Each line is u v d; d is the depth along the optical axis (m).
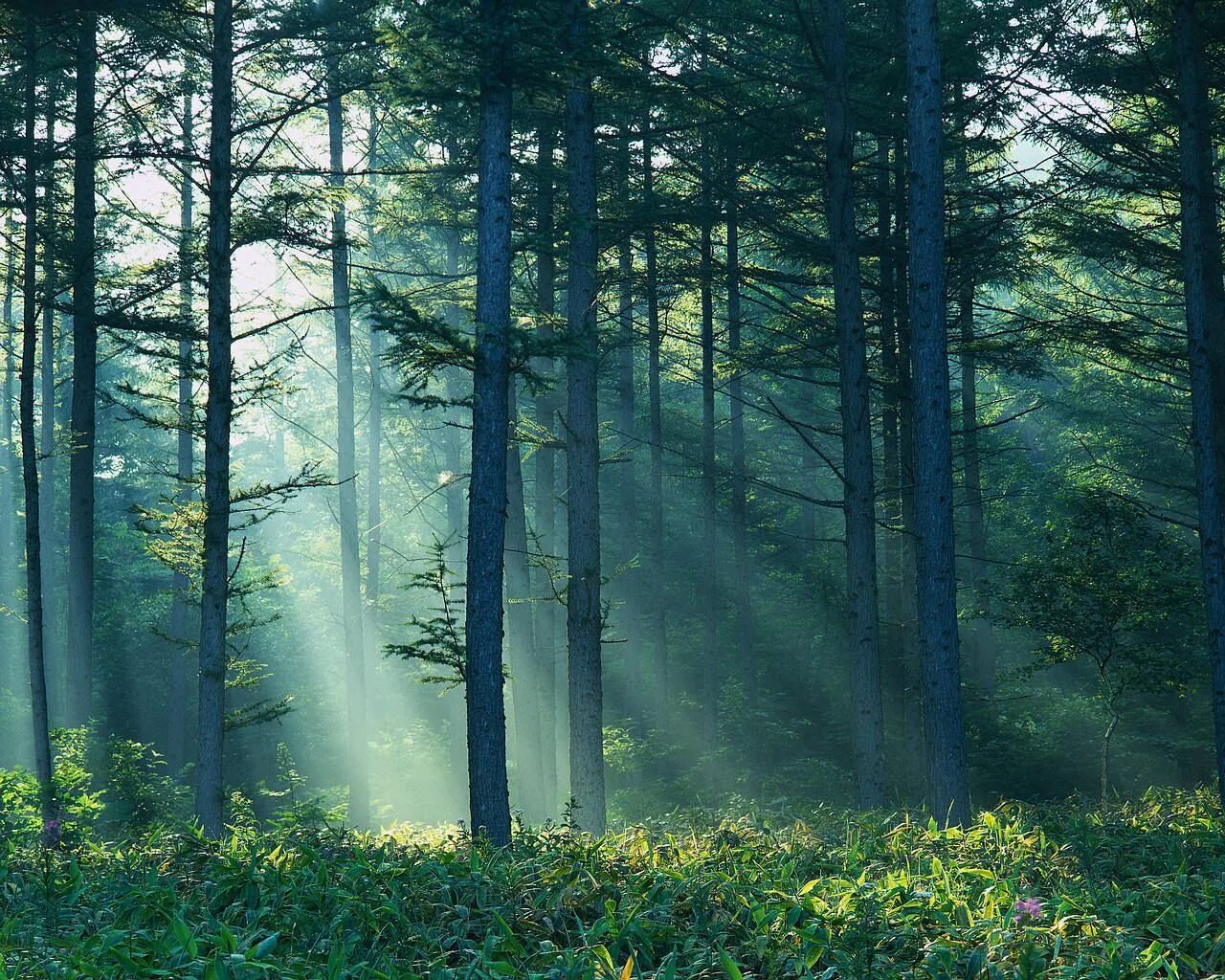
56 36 17.89
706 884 8.92
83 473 20.66
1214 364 16.56
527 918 8.38
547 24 11.75
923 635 14.22
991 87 16.64
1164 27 16.19
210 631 14.93
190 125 21.14
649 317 26.28
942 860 10.48
